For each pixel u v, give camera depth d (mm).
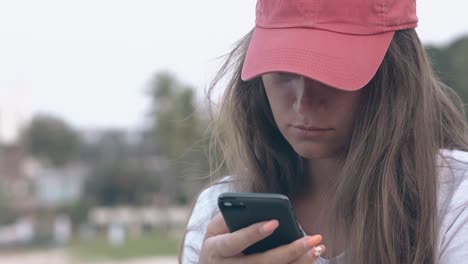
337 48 1324
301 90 1307
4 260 28688
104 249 30047
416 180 1393
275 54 1335
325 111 1319
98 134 53500
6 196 41312
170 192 40250
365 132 1389
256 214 1268
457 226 1335
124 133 52219
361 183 1385
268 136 1626
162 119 25422
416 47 1438
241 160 1664
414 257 1363
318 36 1338
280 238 1266
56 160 49156
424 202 1382
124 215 42438
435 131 1492
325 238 1480
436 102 1525
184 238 1692
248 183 1646
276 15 1394
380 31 1357
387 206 1372
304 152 1357
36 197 43625
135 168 44906
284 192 1611
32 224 38469
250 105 1637
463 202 1351
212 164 1791
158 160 38844
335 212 1429
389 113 1400
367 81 1304
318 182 1558
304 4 1359
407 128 1406
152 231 37750
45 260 27891
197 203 1722
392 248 1371
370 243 1377
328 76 1286
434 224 1363
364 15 1349
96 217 42656
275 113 1374
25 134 49094
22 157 48594
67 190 44656
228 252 1258
